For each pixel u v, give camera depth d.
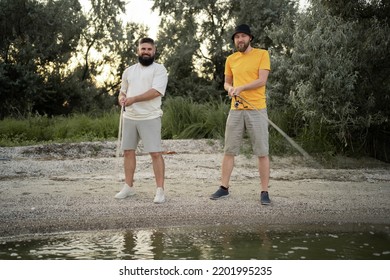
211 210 5.68
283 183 7.47
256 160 9.37
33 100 20.73
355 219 5.54
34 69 20.61
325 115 10.05
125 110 6.14
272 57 11.36
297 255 4.33
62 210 5.54
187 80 23.28
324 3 10.75
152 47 6.07
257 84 6.01
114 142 10.80
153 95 5.95
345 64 9.90
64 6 22.30
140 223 5.22
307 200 6.24
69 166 8.57
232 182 7.48
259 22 21.61
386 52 10.18
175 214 5.50
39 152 10.06
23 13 21.19
